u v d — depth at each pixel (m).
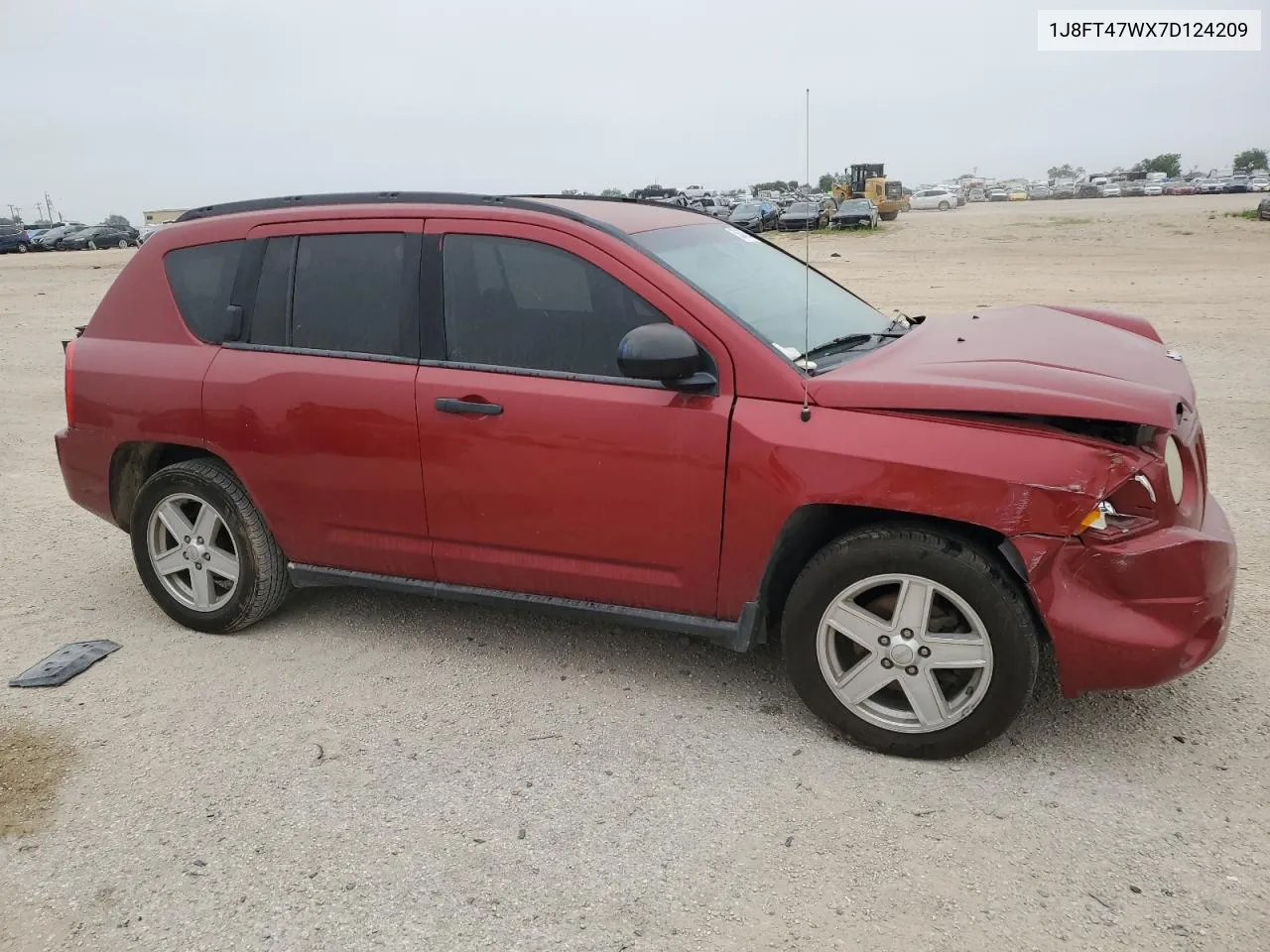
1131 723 3.60
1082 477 3.08
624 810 3.22
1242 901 2.71
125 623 4.81
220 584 4.58
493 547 3.97
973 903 2.75
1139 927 2.64
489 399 3.81
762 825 3.12
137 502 4.59
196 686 4.15
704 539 3.57
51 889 2.98
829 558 3.40
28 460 7.95
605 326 3.71
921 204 76.38
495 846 3.08
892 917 2.71
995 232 38.22
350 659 4.34
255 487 4.35
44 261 40.62
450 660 4.30
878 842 3.02
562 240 3.78
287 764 3.57
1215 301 15.18
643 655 4.30
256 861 3.06
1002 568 3.23
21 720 3.92
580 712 3.85
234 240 4.42
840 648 3.55
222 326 4.39
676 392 3.56
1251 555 5.04
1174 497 3.19
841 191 54.62
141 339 4.59
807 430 3.36
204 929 2.79
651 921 2.74
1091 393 3.19
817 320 3.99
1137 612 3.12
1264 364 9.95
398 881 2.95
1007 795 3.22
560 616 3.97
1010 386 3.23
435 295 3.97
